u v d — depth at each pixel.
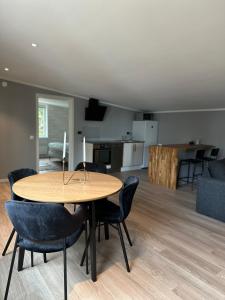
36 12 2.35
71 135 6.18
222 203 3.27
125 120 7.20
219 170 3.57
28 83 5.30
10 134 5.21
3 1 2.20
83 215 1.86
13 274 2.04
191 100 5.14
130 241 2.55
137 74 3.97
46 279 1.99
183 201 4.12
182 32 2.46
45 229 1.55
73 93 5.98
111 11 2.22
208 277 2.07
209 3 1.96
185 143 6.12
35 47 3.23
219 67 3.21
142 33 2.58
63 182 2.32
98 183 2.31
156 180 5.29
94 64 3.72
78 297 1.79
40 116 8.96
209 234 2.90
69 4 2.17
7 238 2.59
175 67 3.45
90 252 2.17
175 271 2.14
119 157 6.47
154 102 5.93
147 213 3.53
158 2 2.01
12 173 2.46
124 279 2.01
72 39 2.89
